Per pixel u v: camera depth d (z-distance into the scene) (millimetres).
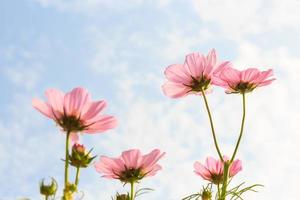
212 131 523
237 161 606
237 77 593
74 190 418
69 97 477
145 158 568
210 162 626
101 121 484
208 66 609
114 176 571
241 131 522
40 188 464
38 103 468
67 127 474
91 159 503
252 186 526
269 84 597
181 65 612
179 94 622
